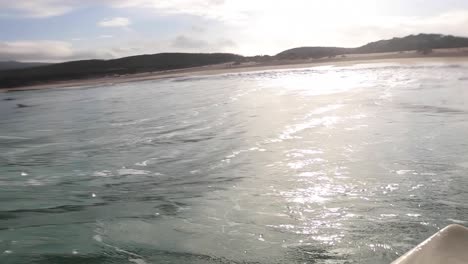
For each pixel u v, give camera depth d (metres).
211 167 8.34
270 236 5.21
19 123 16.14
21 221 5.84
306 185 7.00
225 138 10.97
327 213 5.82
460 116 12.23
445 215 5.60
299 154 8.98
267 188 6.94
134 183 7.54
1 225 5.70
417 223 5.39
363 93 18.56
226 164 8.50
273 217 5.76
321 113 13.98
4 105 24.78
